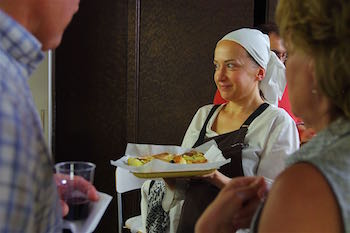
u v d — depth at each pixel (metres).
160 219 1.72
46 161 0.69
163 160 1.52
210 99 2.99
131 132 2.91
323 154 0.62
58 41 0.78
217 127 1.75
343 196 0.58
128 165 1.51
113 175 2.91
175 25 2.89
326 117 0.69
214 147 1.57
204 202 1.51
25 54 0.68
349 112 0.64
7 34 0.66
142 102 2.90
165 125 2.96
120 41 2.84
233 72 1.65
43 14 0.73
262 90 1.80
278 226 0.59
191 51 2.94
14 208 0.60
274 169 1.56
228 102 1.78
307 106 0.70
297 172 0.62
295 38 0.67
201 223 0.88
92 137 2.91
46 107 2.15
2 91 0.61
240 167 1.57
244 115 1.69
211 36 2.95
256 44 1.64
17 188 0.60
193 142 1.78
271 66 1.77
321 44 0.64
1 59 0.64
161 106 2.94
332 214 0.58
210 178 1.46
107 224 2.94
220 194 0.90
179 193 1.59
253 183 0.89
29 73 0.71
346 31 0.61
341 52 0.61
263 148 1.58
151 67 2.89
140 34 2.84
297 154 0.69
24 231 0.63
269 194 0.65
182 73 2.94
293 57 0.71
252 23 3.00
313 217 0.58
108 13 2.81
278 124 1.59
